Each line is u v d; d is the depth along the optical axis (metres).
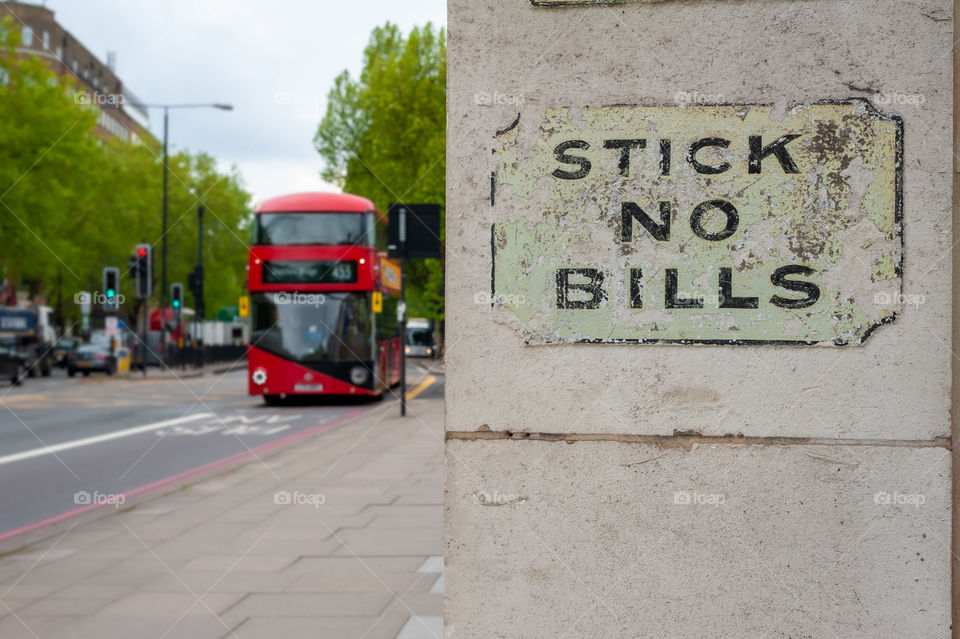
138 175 59.31
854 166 2.29
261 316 19.78
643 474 2.30
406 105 35.59
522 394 2.33
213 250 65.62
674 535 2.29
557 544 2.31
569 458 2.31
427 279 34.75
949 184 2.28
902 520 2.25
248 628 4.16
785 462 2.27
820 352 2.29
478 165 2.37
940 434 2.26
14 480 9.81
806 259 2.30
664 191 2.33
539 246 2.35
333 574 5.16
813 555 2.26
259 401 23.34
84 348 40.88
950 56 2.28
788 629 2.26
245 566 5.36
